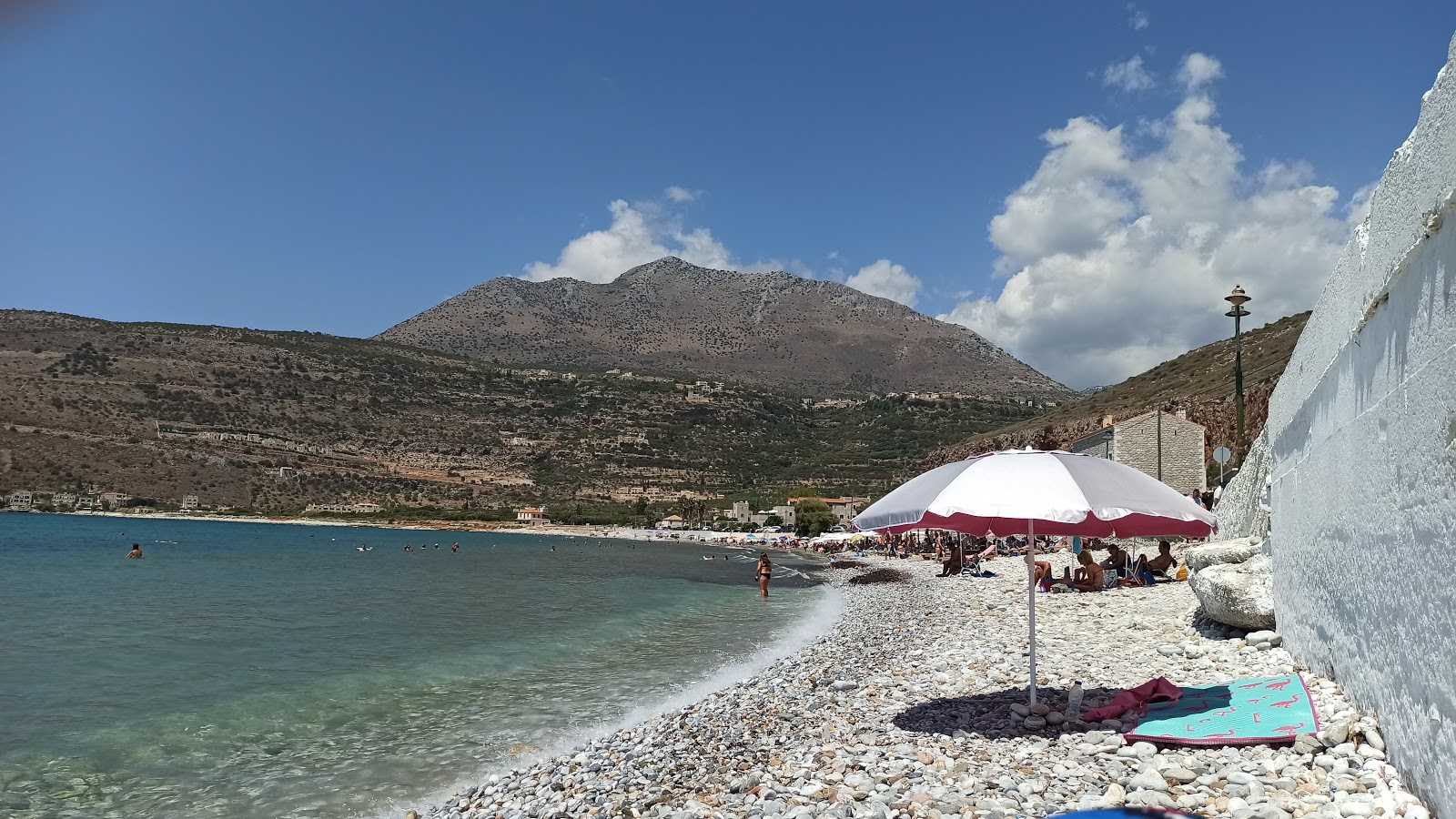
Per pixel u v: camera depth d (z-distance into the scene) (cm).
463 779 1016
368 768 1068
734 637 2258
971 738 827
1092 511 709
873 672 1388
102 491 12988
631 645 2114
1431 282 485
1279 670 927
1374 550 623
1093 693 991
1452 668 457
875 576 4381
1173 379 10881
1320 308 818
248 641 2248
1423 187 478
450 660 1903
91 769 1075
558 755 1103
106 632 2447
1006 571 3434
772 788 732
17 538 8062
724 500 18350
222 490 14388
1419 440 512
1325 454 792
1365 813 514
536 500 17725
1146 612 1627
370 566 5891
